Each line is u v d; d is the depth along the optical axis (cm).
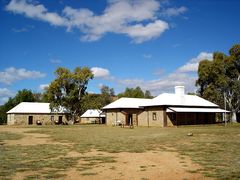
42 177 1012
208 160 1329
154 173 1070
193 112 5084
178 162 1290
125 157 1443
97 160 1356
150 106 5194
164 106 5003
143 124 5381
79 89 7281
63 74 7038
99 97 7825
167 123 5019
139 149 1734
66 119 7700
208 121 5603
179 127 4459
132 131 3522
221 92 6562
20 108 7344
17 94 9731
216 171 1086
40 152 1633
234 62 6338
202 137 2525
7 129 4231
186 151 1638
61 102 7162
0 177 1012
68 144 2045
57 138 2550
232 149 1706
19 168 1168
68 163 1277
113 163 1280
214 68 6378
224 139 2319
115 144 2006
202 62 6600
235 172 1061
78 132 3403
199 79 6750
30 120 7300
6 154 1555
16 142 2223
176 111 4828
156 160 1351
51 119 7506
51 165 1230
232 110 6481
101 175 1044
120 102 6078
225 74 6506
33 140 2381
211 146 1858
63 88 7212
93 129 4122
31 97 9938
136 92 10619
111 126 5300
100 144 2016
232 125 4994
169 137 2550
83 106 7369
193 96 5784
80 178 999
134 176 1023
